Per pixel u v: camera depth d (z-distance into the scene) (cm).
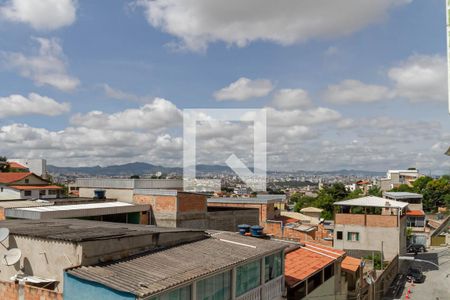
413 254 5097
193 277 1070
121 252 1166
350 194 8994
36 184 5550
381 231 4128
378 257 3944
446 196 8538
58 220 1742
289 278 1716
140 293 912
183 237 1417
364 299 2753
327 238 4416
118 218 2648
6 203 2755
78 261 1066
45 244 1152
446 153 2300
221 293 1255
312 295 1922
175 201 2798
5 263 1177
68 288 1016
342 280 2411
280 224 3931
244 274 1379
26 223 1541
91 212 2383
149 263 1134
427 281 3834
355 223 4184
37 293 1080
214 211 3294
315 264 1938
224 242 1496
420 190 9138
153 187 3200
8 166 7206
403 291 3497
